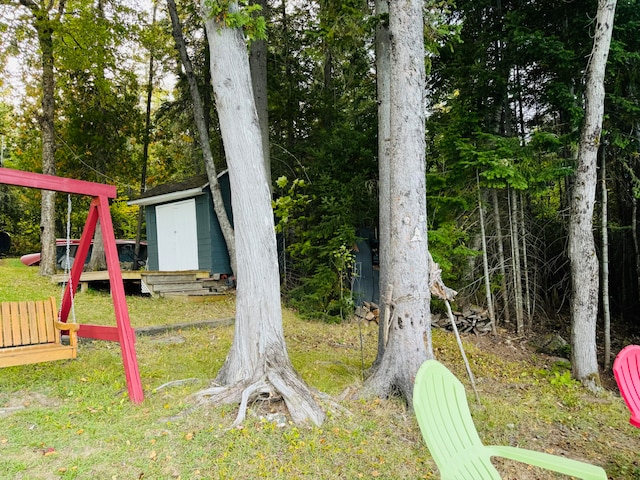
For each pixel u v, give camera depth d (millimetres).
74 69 11797
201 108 11125
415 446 3564
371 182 9969
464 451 2381
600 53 6066
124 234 23047
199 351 6008
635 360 3174
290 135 13117
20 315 4793
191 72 11031
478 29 8922
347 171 10234
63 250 14891
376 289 10844
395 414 4117
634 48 7410
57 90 13828
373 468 3172
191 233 12023
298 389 4055
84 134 14211
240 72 4480
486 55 8766
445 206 8305
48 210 11664
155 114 15484
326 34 6805
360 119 11312
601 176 8250
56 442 3264
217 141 14352
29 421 3602
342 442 3490
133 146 16953
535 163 7809
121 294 4375
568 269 9383
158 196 12219
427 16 5734
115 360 5391
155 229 13414
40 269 11586
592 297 6164
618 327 9547
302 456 3242
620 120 7805
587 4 7484
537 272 9422
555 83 7367
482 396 5133
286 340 7227
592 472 2105
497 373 6473
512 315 9273
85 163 14250
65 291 5148
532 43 7316
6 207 20781
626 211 9547
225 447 3285
